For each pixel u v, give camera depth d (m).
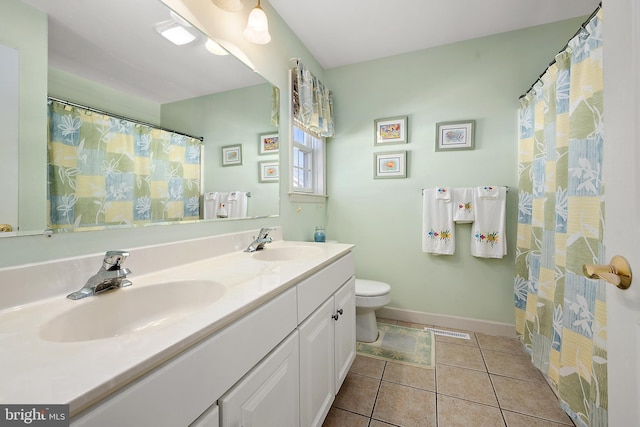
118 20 0.94
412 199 2.35
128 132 0.98
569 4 1.77
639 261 0.46
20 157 0.71
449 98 2.23
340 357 1.37
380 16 1.88
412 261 2.36
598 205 1.12
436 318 2.29
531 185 1.88
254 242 1.43
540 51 1.99
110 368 0.42
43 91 0.76
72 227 0.82
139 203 1.01
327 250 1.46
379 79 2.44
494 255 2.03
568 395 1.22
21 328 0.56
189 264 1.12
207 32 1.28
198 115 1.25
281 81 1.86
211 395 0.59
